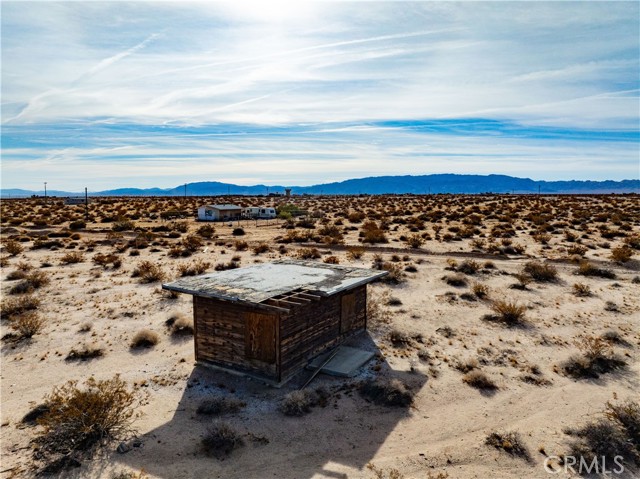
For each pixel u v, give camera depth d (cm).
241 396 1232
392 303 2077
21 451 979
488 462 945
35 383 1320
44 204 9912
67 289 2362
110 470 915
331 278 1561
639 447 977
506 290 2298
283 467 931
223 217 6762
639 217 5088
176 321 1741
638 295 2148
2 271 2803
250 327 1313
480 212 6412
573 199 9212
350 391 1256
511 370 1391
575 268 2742
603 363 1399
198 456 968
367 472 913
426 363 1443
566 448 985
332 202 10438
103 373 1384
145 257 3406
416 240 3638
